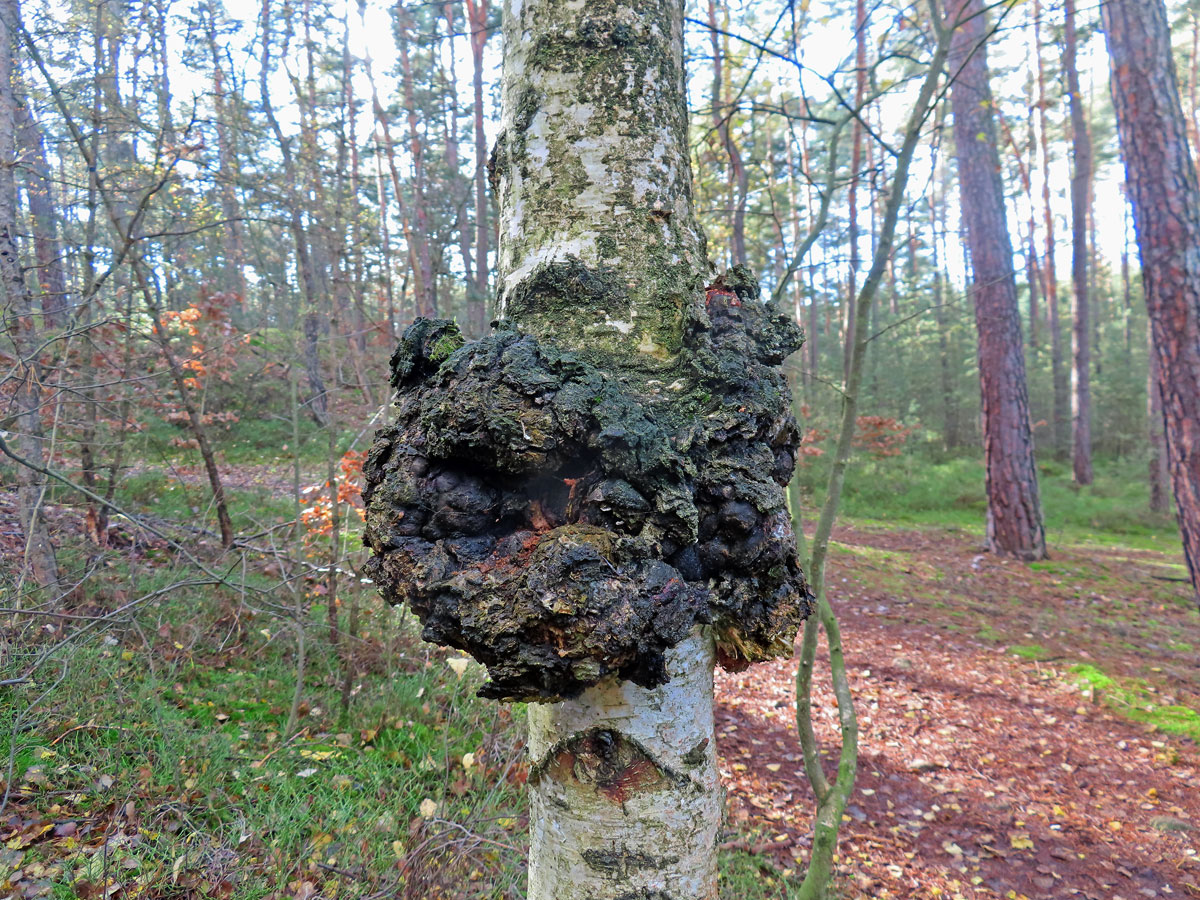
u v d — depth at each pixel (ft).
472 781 10.04
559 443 3.28
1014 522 27.22
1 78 12.76
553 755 3.91
